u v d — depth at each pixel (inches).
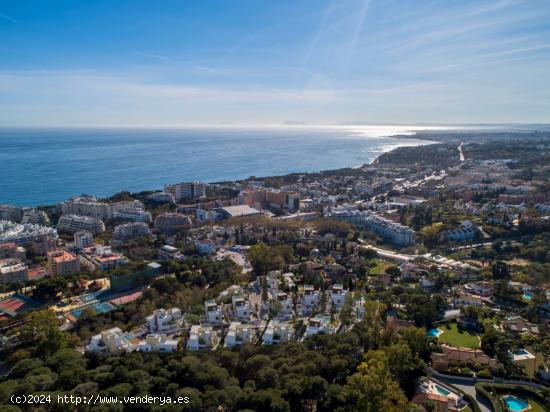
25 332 7642.7
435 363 6761.8
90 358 6456.7
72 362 6112.2
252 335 7554.1
